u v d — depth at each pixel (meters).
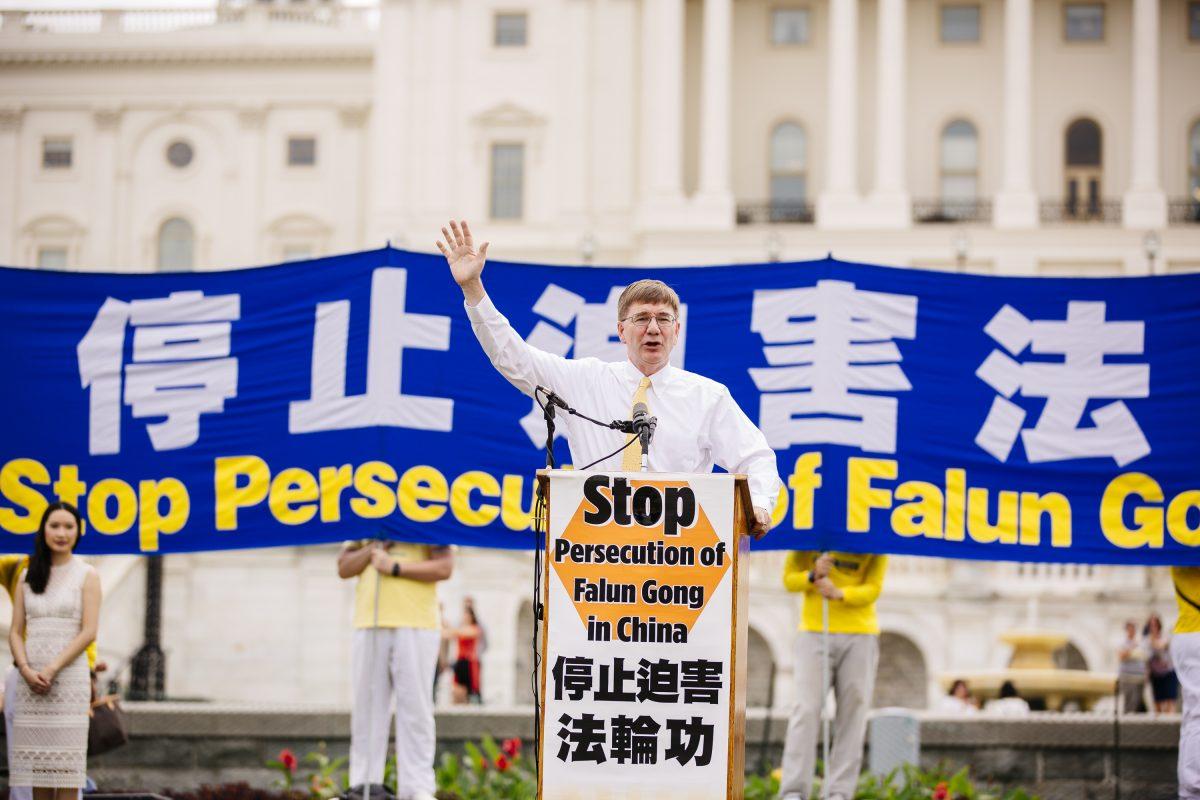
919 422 11.06
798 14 48.09
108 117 51.97
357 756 11.08
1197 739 10.07
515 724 14.67
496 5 47.84
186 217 51.91
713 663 6.87
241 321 11.16
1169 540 10.92
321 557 32.28
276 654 32.03
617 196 47.31
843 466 11.02
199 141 51.97
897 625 33.12
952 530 11.01
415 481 10.98
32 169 52.12
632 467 7.33
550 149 47.47
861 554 11.26
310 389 11.09
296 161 51.81
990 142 47.53
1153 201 45.03
